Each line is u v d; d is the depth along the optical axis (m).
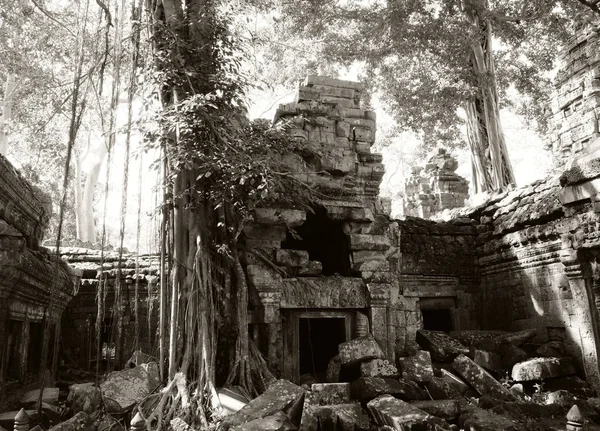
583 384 9.59
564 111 13.22
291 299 9.38
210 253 8.98
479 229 13.81
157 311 12.60
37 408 7.25
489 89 17.56
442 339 10.84
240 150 8.48
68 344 12.69
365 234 10.20
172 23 9.29
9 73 16.20
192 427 6.90
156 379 7.87
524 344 11.25
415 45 16.80
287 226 9.70
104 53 9.16
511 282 12.48
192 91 8.52
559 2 15.39
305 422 7.24
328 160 9.93
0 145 16.45
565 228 9.83
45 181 20.03
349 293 9.77
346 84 10.81
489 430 7.05
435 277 13.32
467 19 17.11
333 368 9.23
